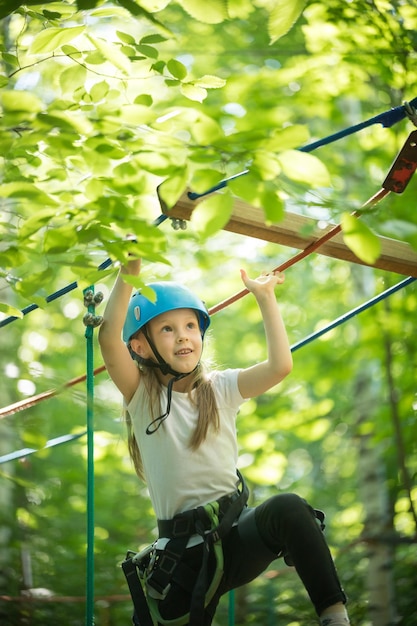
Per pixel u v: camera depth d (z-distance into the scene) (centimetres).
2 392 814
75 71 433
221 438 410
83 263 409
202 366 425
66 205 412
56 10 428
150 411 412
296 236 445
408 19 738
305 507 374
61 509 1155
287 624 1017
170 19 1001
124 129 386
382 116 412
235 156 353
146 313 417
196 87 452
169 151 380
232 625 518
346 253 468
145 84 723
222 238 1118
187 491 398
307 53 923
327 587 354
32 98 362
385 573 923
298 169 339
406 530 1066
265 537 380
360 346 949
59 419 1231
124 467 1225
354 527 1095
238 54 967
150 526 1247
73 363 1324
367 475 977
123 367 411
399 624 868
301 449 1412
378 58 792
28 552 952
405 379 911
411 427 888
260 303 419
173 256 1116
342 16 756
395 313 910
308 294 1198
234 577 394
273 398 1168
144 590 399
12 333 1219
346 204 384
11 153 446
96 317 409
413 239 358
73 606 994
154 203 432
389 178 415
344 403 1193
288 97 963
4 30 595
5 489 893
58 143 391
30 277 420
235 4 402
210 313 492
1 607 888
